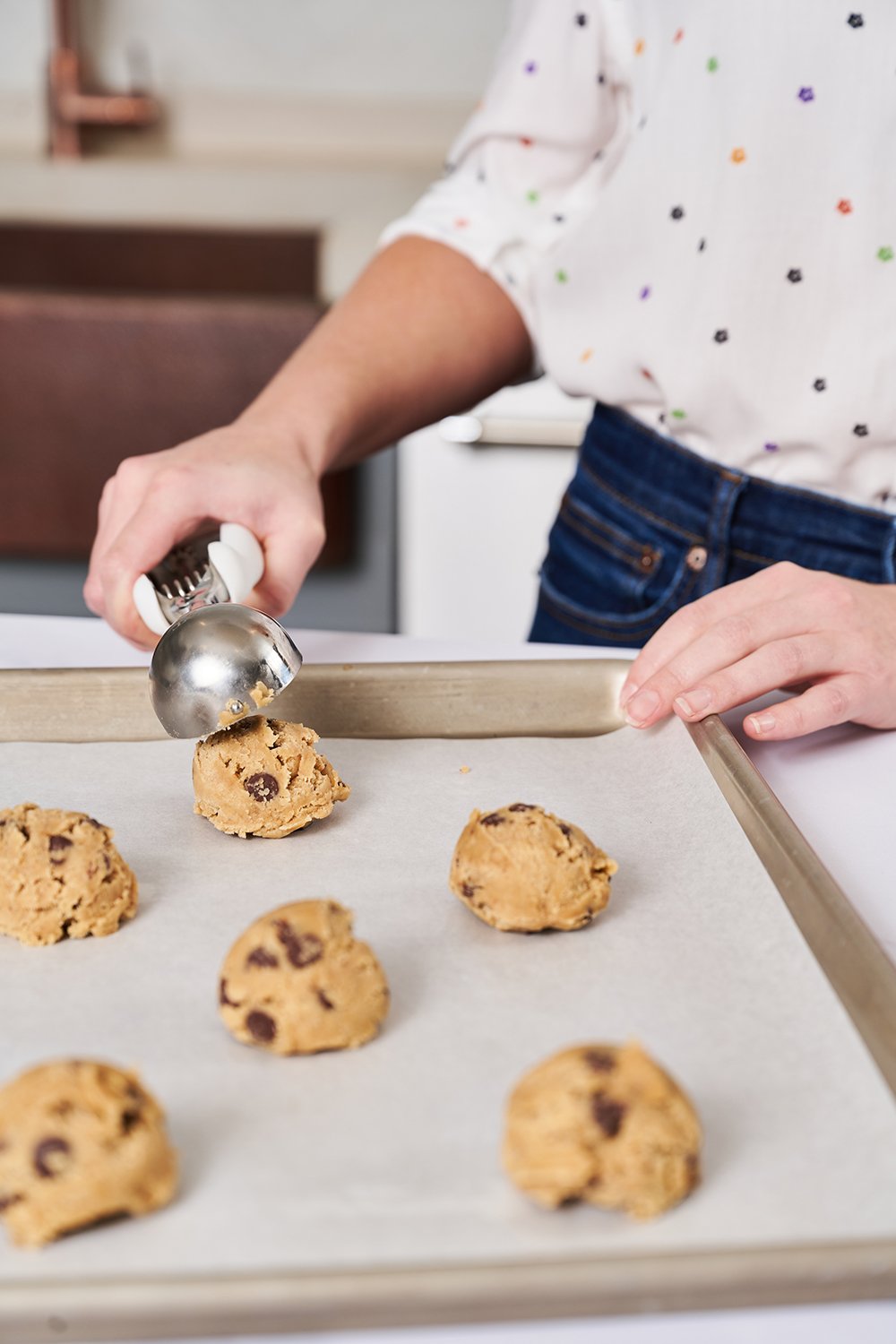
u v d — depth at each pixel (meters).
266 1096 0.52
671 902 0.66
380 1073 0.54
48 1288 0.38
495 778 0.81
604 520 1.14
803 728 0.81
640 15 1.07
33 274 2.38
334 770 0.79
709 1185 0.46
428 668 0.87
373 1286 0.39
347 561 2.04
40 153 2.63
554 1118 0.45
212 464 0.92
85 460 2.04
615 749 0.84
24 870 0.64
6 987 0.60
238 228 2.38
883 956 0.55
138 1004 0.59
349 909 0.67
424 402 1.16
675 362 1.05
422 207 1.23
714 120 1.00
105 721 0.85
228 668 0.73
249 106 2.67
